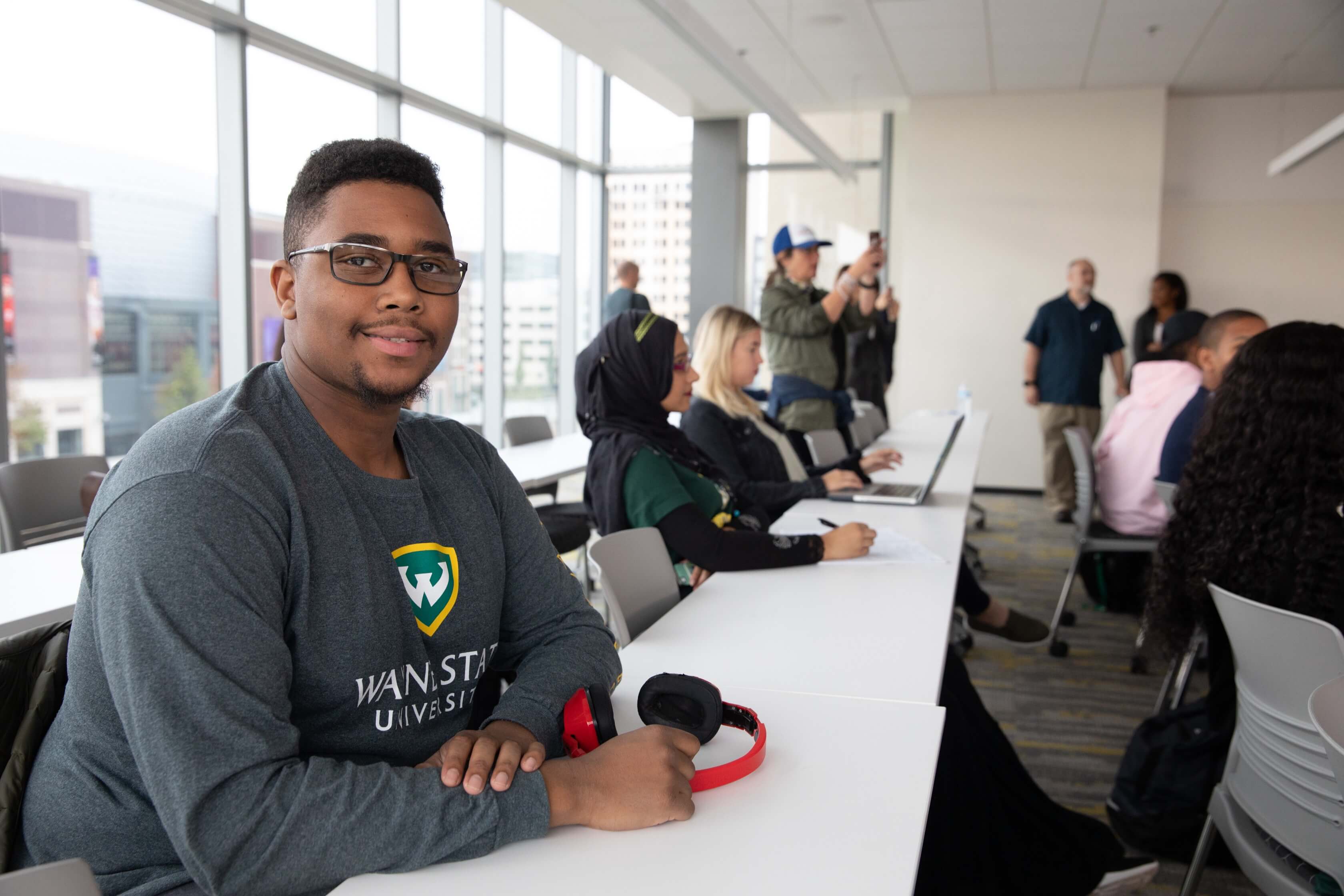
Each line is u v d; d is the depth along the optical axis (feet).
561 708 3.60
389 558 3.29
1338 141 23.18
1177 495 5.92
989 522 20.65
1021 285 24.12
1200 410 11.17
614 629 6.15
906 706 4.10
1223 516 5.49
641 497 6.73
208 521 2.78
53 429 12.34
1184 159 24.48
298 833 2.64
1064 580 15.74
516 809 2.87
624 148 27.78
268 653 2.82
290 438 3.18
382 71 17.39
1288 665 4.54
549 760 3.29
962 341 24.52
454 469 3.74
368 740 3.25
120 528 2.75
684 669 4.67
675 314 28.04
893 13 18.16
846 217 27.35
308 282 3.15
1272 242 24.16
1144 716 10.15
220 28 13.91
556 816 2.93
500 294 22.36
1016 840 5.77
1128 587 13.70
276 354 4.41
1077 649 12.34
